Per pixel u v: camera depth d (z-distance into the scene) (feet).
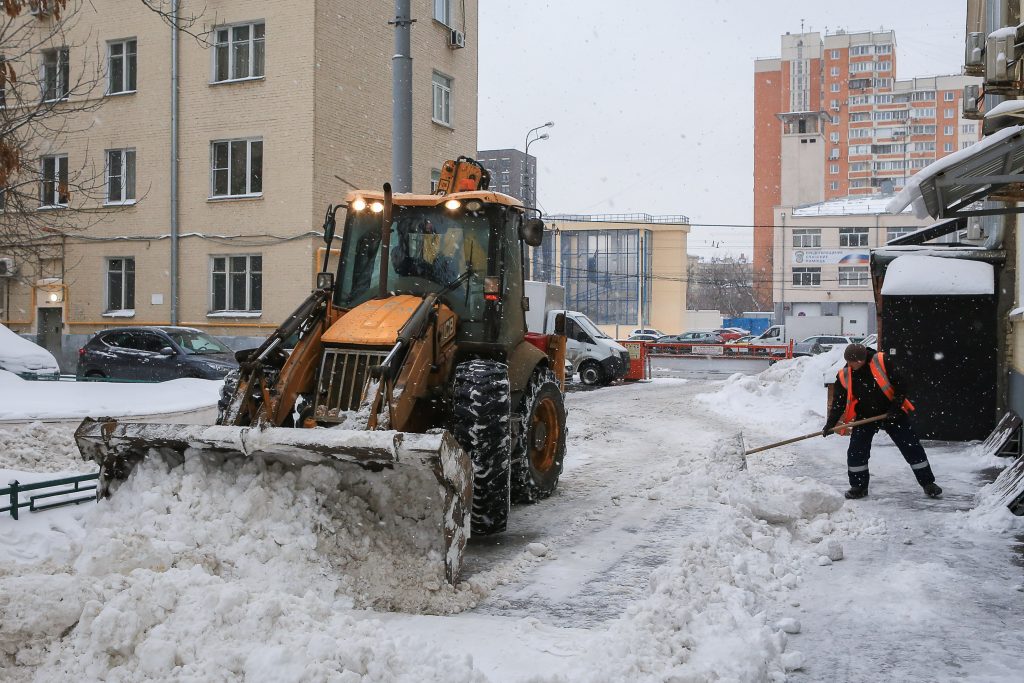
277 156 67.51
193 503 17.72
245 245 68.95
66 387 38.96
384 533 18.40
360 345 21.11
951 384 39.04
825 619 16.90
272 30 67.21
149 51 71.41
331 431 17.60
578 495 28.68
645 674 13.51
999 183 20.63
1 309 77.15
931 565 19.93
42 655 12.47
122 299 73.97
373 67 72.23
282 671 11.84
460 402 21.43
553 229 43.93
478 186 28.40
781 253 222.89
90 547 15.43
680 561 18.98
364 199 25.20
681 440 42.11
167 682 11.67
